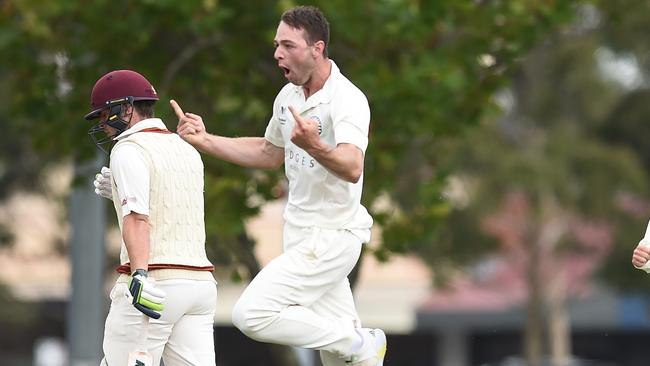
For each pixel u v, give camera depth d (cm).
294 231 2636
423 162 5072
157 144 2538
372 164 4444
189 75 4625
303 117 2573
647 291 11400
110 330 2548
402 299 13188
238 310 2614
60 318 13775
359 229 2636
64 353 12769
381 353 2700
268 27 4434
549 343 11725
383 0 4256
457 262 10188
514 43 4547
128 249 2461
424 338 14162
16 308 11825
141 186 2478
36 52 4762
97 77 4541
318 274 2608
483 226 10231
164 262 2506
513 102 10988
